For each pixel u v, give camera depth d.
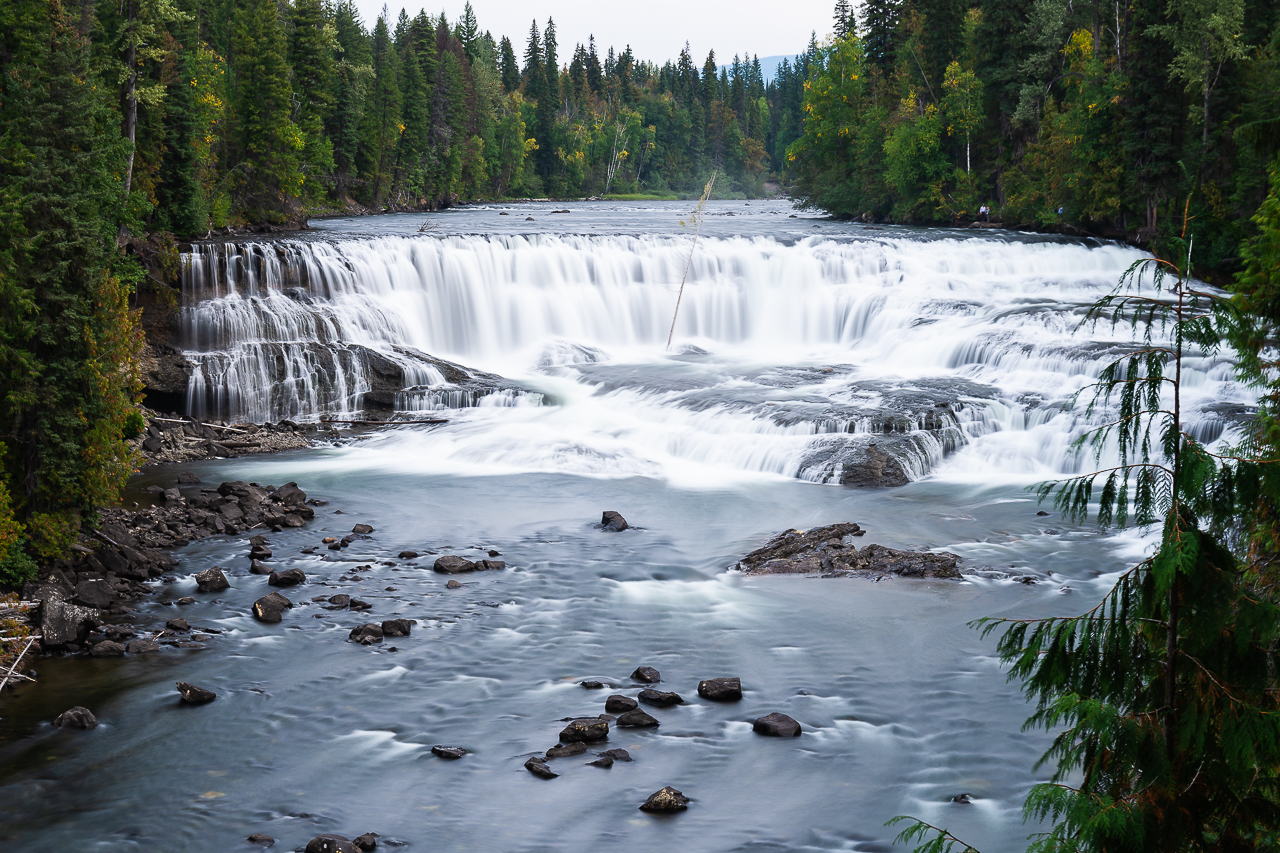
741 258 51.84
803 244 54.91
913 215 85.38
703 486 29.02
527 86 184.00
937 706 15.06
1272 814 6.40
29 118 27.00
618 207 126.88
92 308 21.19
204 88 68.44
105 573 20.61
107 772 13.36
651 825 11.98
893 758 13.52
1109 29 78.69
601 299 49.19
